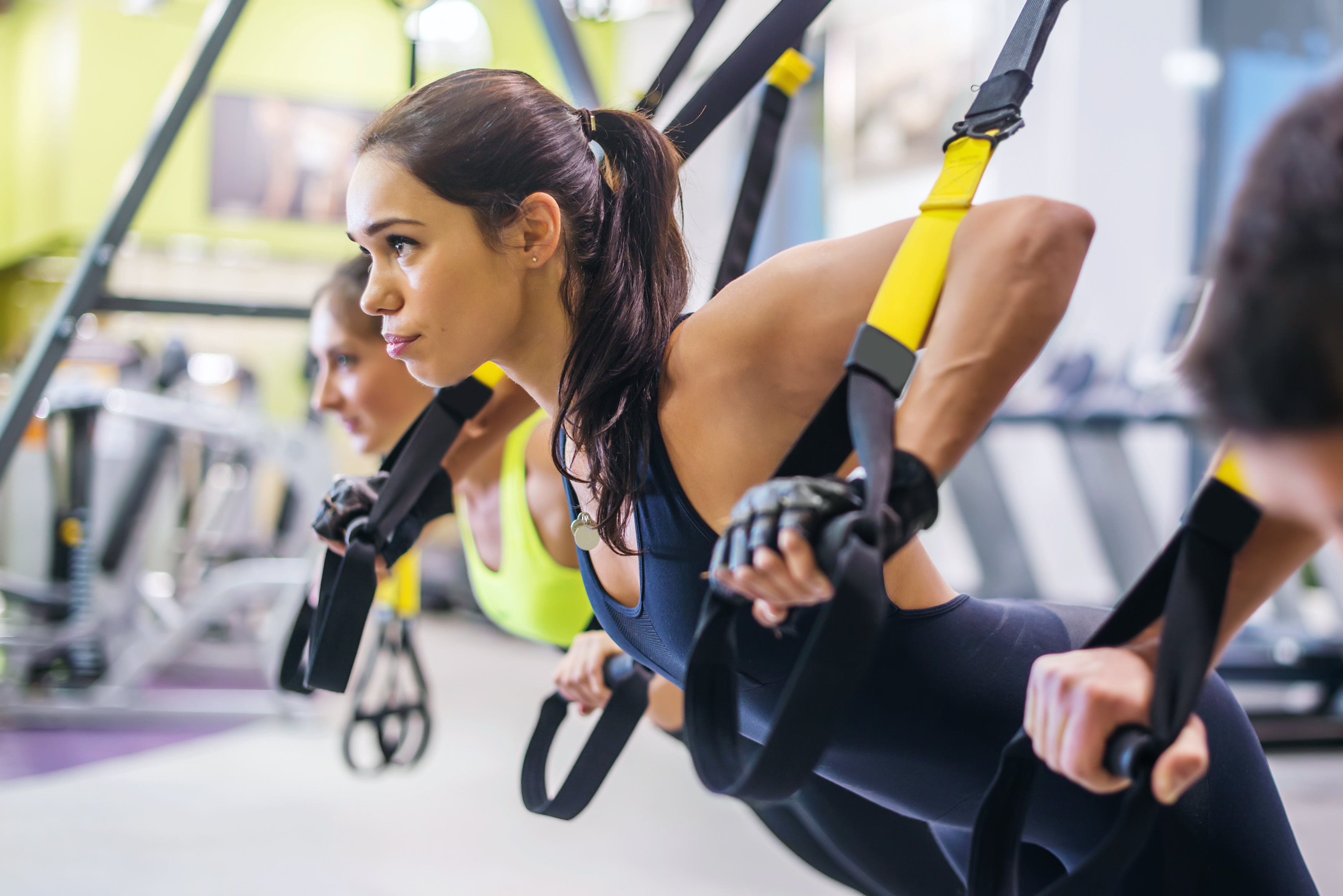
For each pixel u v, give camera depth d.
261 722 4.30
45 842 2.82
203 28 1.71
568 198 0.82
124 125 7.95
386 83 8.38
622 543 0.82
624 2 4.69
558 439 0.87
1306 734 3.92
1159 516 6.04
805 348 0.77
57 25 8.01
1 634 4.39
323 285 1.47
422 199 0.78
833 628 0.55
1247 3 5.91
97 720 4.22
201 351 8.06
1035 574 5.10
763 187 1.20
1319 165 0.45
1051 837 0.85
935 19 6.10
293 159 8.20
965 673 0.83
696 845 2.89
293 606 4.29
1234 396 0.48
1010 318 0.64
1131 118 5.90
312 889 2.53
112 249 1.72
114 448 5.34
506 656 5.94
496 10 8.07
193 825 3.00
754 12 6.52
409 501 1.02
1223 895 0.81
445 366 0.81
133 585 4.59
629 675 1.01
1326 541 0.65
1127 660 0.61
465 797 3.32
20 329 8.91
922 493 0.62
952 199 0.70
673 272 0.90
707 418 0.80
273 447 4.36
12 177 8.59
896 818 1.17
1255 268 0.46
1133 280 5.90
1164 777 0.57
